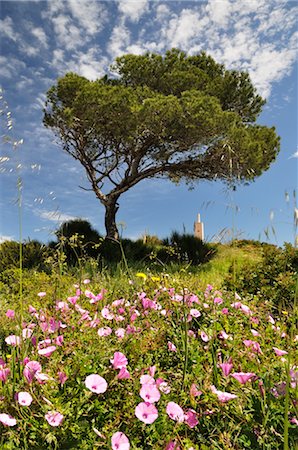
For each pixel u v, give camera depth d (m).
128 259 9.79
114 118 11.12
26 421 1.48
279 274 4.86
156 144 12.79
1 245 8.01
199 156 12.46
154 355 2.22
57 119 12.16
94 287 3.70
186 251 10.23
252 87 14.80
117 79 14.75
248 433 1.55
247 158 11.11
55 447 1.37
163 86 13.80
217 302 2.98
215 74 15.21
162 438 1.53
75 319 2.49
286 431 1.32
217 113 10.76
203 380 1.87
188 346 2.21
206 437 1.60
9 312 2.59
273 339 2.60
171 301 2.85
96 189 13.49
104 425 1.56
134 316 2.58
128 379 1.79
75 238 3.86
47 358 1.94
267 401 1.63
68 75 12.12
